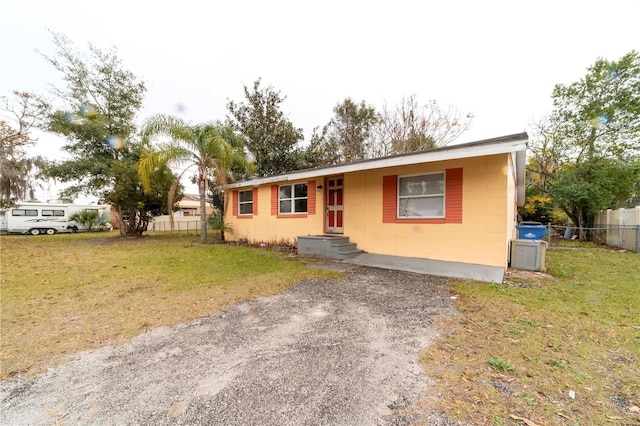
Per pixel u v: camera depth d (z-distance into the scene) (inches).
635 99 558.9
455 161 265.0
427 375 88.0
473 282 207.0
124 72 658.8
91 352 106.7
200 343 113.3
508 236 261.1
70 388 84.3
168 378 88.6
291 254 356.5
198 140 444.5
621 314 139.7
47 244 488.7
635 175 511.2
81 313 149.1
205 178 487.8
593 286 196.1
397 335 118.6
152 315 145.6
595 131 603.8
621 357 97.9
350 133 800.9
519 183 486.9
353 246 331.0
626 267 269.1
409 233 293.3
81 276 232.4
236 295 178.9
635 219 413.1
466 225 258.8
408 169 294.5
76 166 594.6
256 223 470.9
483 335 116.8
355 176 338.3
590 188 525.3
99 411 73.8
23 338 119.1
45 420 70.8
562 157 655.1
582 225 586.2
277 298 172.7
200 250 388.2
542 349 103.9
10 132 521.3
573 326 125.1
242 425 67.8
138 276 231.5
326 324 131.6
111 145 647.1
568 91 622.8
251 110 681.6
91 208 911.0
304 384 84.4
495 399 75.9
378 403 75.0
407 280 217.5
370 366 94.0
